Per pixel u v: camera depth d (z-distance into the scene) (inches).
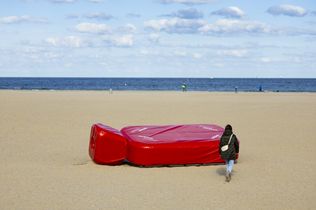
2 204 405.7
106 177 514.3
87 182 490.0
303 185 486.0
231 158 497.7
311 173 542.9
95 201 418.0
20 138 772.0
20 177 507.8
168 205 407.8
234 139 498.9
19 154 638.5
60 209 393.7
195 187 474.6
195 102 1625.2
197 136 597.9
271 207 406.9
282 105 1517.0
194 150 573.6
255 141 770.8
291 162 605.6
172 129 629.3
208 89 3558.1
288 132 874.8
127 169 557.3
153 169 558.6
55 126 922.1
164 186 476.7
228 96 2074.3
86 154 645.3
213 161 583.8
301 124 995.9
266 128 928.3
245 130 898.1
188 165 580.1
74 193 445.1
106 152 570.3
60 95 2030.0
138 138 581.6
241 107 1417.3
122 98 1835.6
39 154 640.4
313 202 423.5
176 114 1178.0
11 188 461.1
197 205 409.4
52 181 492.1
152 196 437.4
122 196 436.1
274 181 503.5
